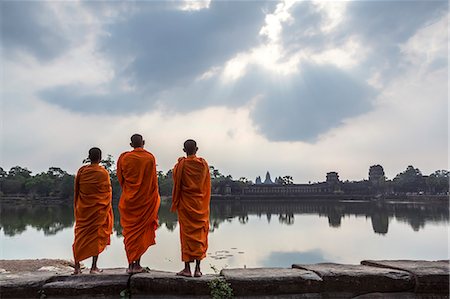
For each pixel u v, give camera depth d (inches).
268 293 214.7
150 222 238.2
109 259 722.2
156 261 749.9
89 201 248.4
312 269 233.6
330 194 4628.4
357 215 2645.2
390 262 251.8
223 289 209.9
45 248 845.2
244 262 805.9
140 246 233.5
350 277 219.9
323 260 846.5
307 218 2415.1
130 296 215.8
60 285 214.1
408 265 241.6
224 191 4739.2
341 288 219.6
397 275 222.7
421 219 2191.2
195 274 224.4
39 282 217.5
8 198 3946.9
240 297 213.2
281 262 821.2
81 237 244.7
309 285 216.4
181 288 214.7
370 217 2416.3
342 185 4813.0
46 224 1553.9
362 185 4886.8
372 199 4702.3
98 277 225.1
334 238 1263.5
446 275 220.8
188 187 232.8
